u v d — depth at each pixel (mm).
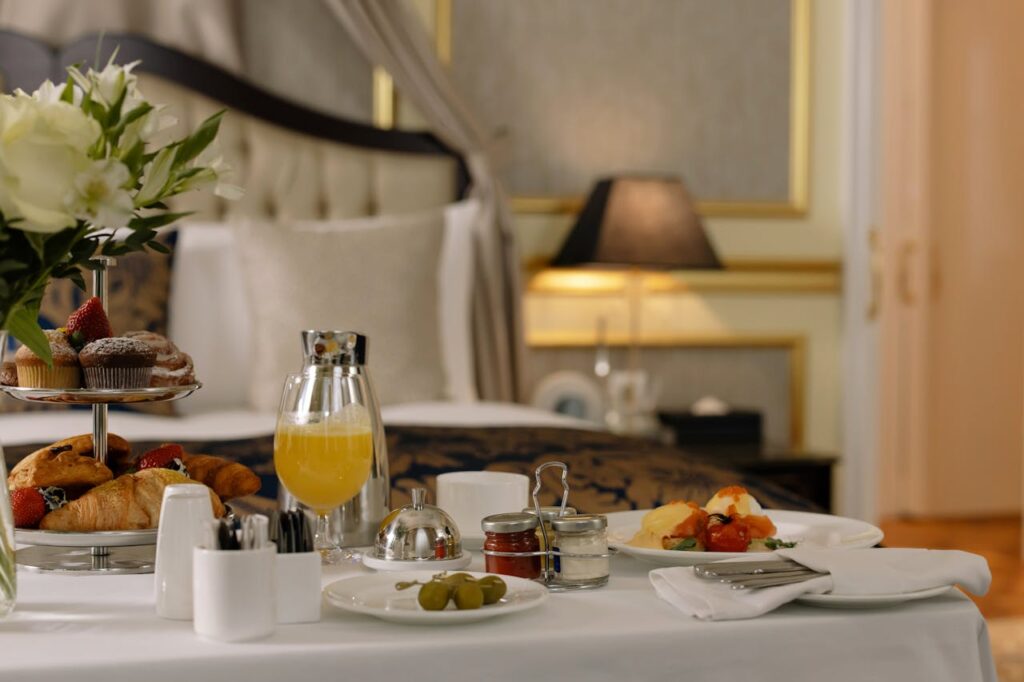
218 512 1269
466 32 4039
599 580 1264
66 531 1290
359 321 3104
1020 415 5410
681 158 4219
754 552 1318
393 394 3115
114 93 1101
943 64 5281
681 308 4262
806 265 4324
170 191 1185
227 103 3615
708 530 1361
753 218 4293
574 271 4141
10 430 2537
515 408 3188
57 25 3529
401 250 3242
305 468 1369
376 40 3629
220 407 3139
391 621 1095
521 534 1286
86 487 1356
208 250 3215
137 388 1411
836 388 4402
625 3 4156
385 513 1479
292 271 3092
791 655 1099
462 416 2947
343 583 1202
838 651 1107
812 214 4355
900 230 5305
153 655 989
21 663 963
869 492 4348
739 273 4281
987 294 5375
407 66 3680
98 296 1468
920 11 5238
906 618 1127
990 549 4586
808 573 1169
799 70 4289
